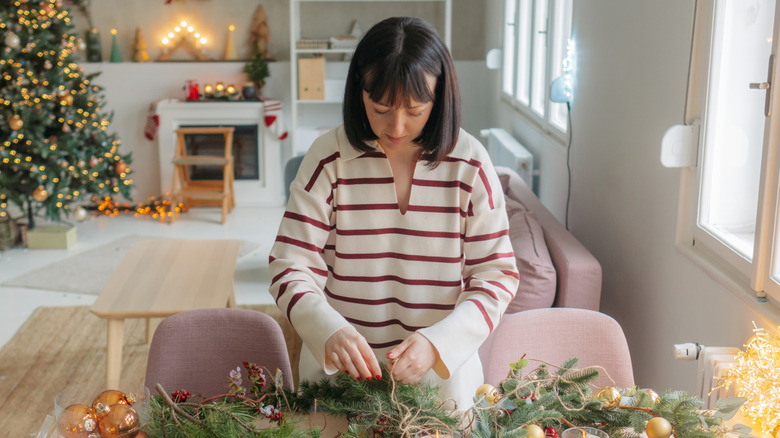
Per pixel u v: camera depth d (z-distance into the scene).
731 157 2.11
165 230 5.89
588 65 3.38
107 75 6.45
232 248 3.66
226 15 6.53
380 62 1.30
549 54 4.14
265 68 6.43
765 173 1.82
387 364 1.44
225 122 6.39
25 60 5.08
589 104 3.37
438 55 1.33
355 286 1.57
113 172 5.67
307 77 6.25
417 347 1.39
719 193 2.21
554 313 1.98
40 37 5.03
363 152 1.49
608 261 3.12
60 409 1.35
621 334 1.96
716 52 2.14
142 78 6.47
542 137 4.39
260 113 6.36
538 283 2.55
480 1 6.60
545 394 1.45
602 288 3.22
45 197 5.09
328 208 1.54
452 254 1.53
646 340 2.68
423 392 1.44
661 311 2.53
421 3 6.59
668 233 2.46
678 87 2.36
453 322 1.43
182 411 1.35
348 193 1.52
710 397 1.83
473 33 6.65
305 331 1.42
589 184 3.39
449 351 1.41
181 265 3.39
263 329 1.98
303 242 1.53
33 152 5.11
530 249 2.69
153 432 1.36
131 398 1.39
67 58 5.24
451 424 1.38
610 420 1.43
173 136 6.36
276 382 1.55
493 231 1.53
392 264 1.56
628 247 2.87
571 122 3.69
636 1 2.74
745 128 2.01
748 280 1.98
